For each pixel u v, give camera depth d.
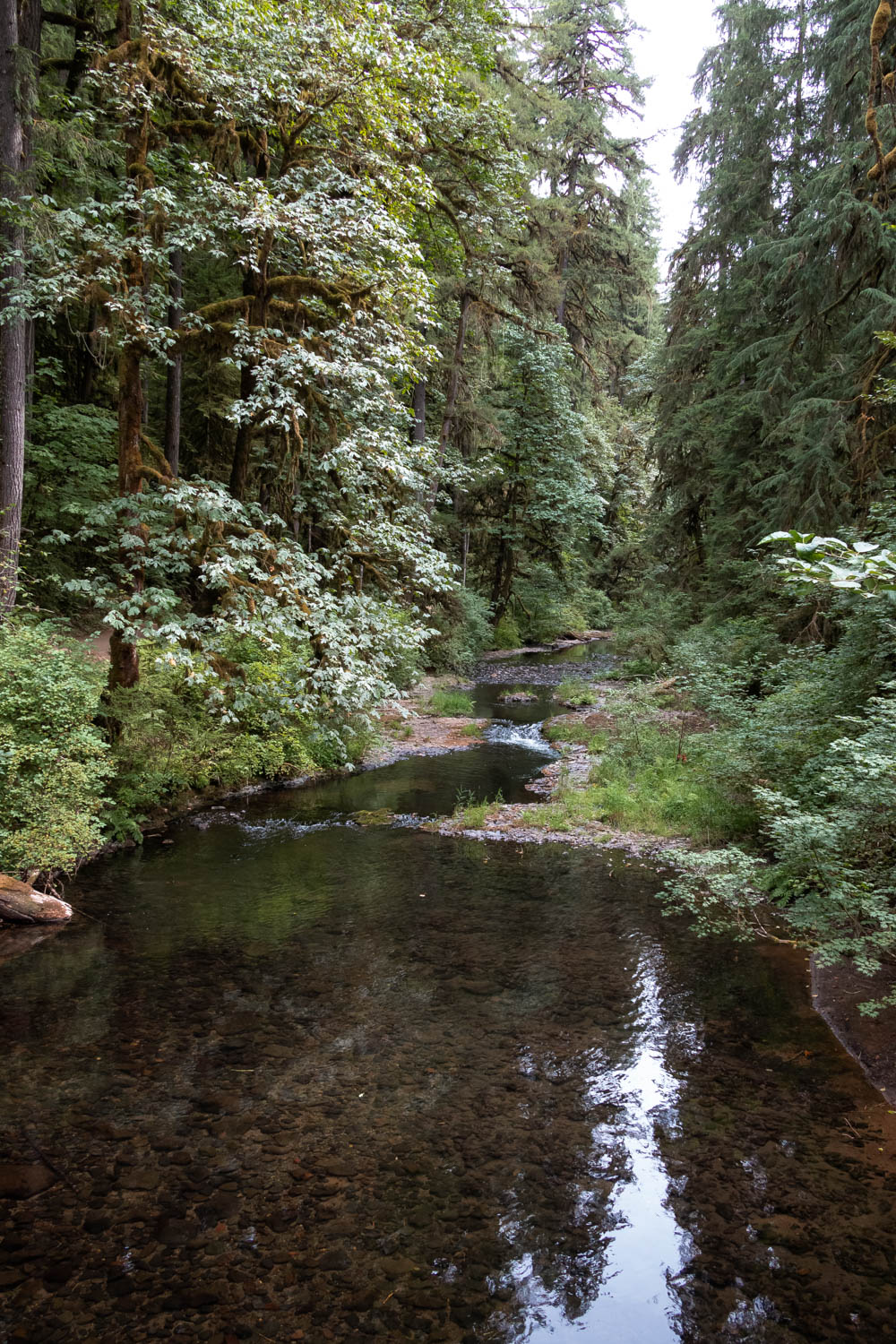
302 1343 2.62
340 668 8.56
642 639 20.30
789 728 7.58
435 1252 3.05
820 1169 3.55
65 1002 5.08
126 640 8.50
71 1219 3.19
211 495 7.80
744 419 15.62
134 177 8.36
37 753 6.62
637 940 6.25
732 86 17.30
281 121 9.36
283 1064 4.40
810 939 6.06
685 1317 2.74
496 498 29.67
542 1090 4.18
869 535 8.05
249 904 6.89
